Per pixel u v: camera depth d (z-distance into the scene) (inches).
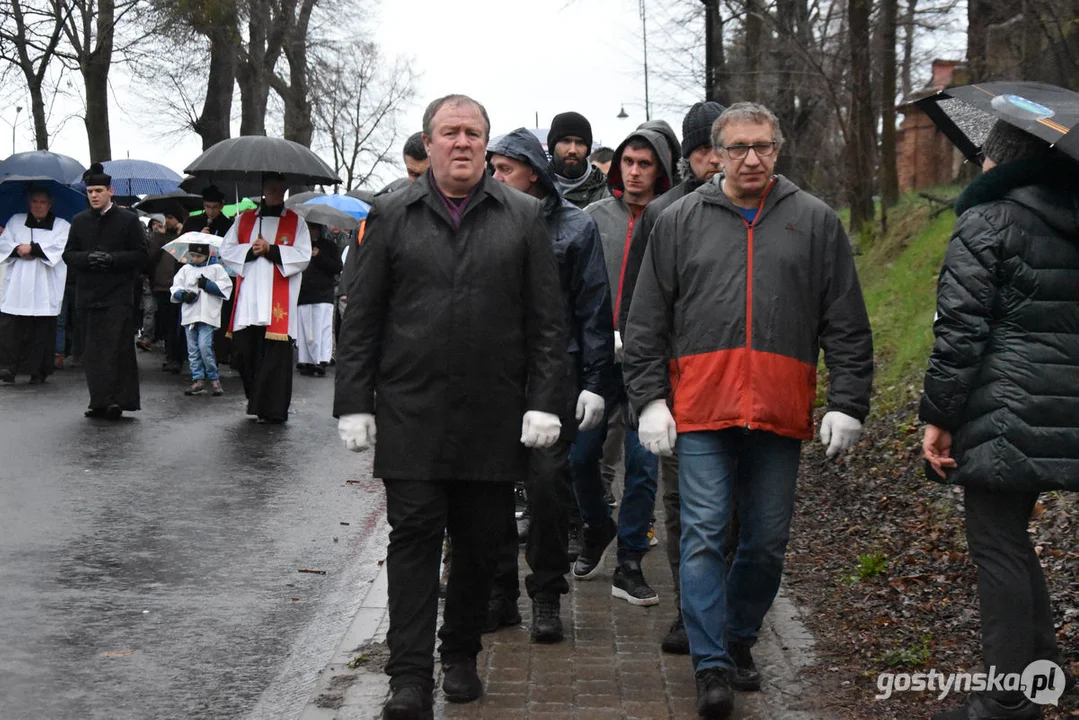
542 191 221.0
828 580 259.1
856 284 188.1
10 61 1194.6
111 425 460.4
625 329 203.2
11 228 565.9
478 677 193.6
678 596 215.5
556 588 217.8
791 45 635.5
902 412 393.1
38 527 305.3
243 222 479.2
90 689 200.5
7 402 505.0
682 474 187.5
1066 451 162.2
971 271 163.6
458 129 179.0
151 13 1162.0
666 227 190.9
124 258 463.2
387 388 180.5
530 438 181.6
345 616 244.7
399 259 180.1
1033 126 156.8
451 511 187.6
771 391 182.5
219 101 1251.8
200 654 219.9
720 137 185.3
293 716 191.9
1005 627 168.1
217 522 320.2
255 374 486.0
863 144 650.8
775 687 195.3
